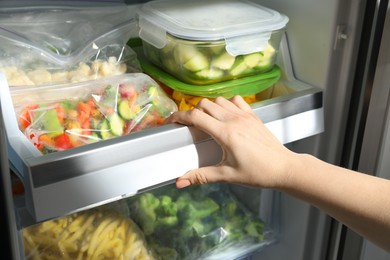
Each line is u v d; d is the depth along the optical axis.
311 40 0.81
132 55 0.87
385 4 0.72
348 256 0.88
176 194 0.85
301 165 0.66
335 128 0.83
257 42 0.78
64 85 0.73
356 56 0.78
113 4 0.94
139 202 0.81
